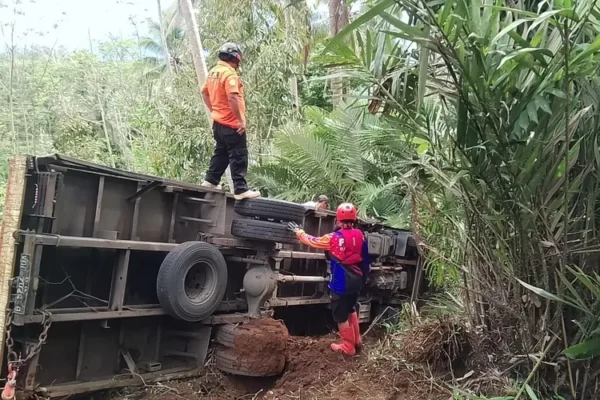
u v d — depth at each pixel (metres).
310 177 11.71
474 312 5.25
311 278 7.00
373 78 4.40
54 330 5.03
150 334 5.86
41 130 14.92
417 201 5.95
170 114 12.59
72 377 5.16
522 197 3.98
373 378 5.58
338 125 10.72
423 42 3.55
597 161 3.90
